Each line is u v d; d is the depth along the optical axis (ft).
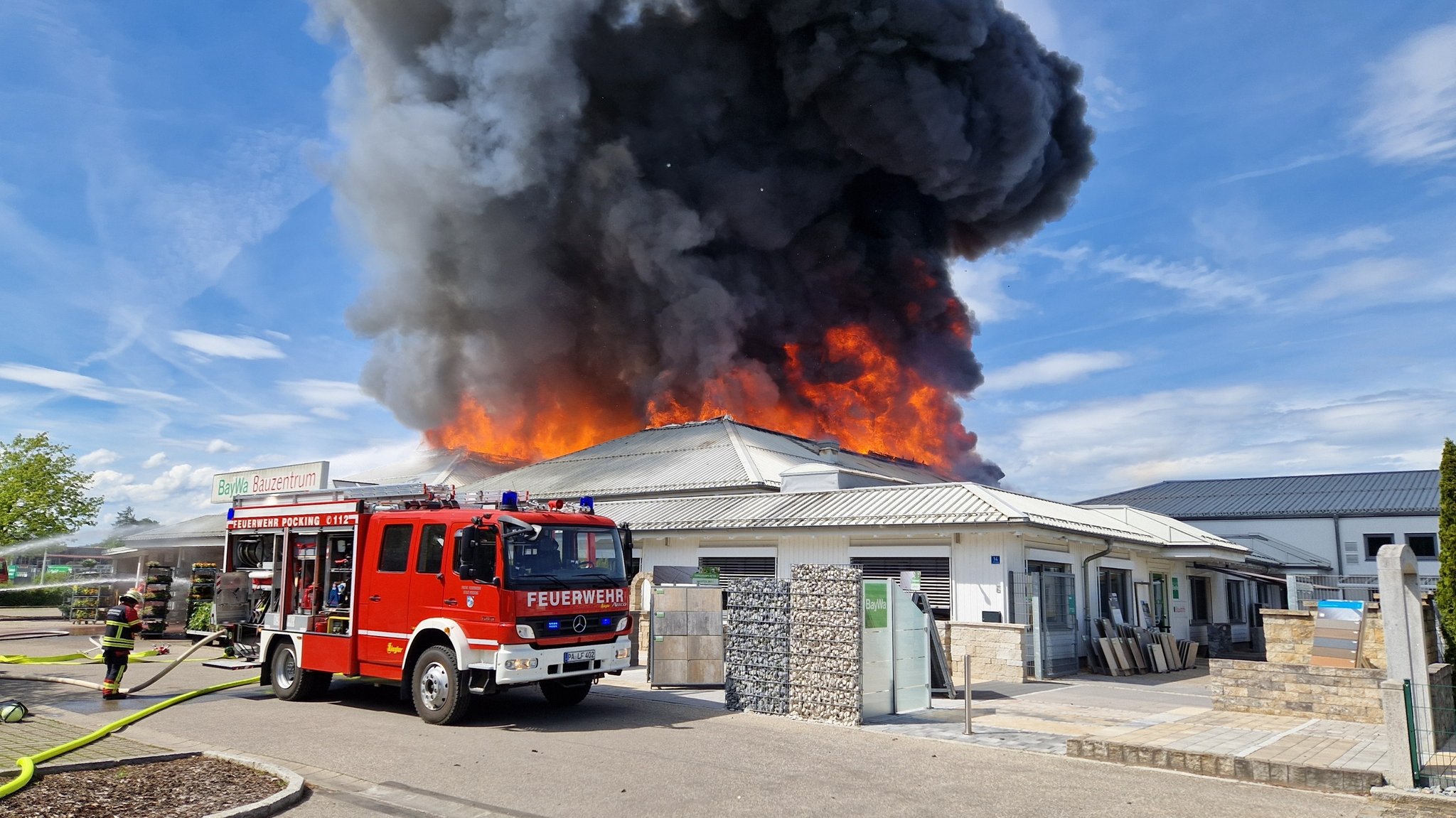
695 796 22.26
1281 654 41.42
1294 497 125.49
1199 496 133.80
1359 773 23.72
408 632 33.94
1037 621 51.26
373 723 32.32
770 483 73.36
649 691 41.39
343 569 37.73
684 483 75.97
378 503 38.06
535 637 31.71
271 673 39.55
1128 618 66.85
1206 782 24.81
